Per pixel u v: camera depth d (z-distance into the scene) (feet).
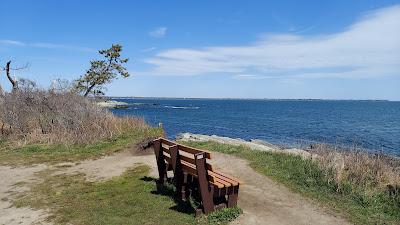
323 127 153.89
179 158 27.09
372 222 23.97
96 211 24.67
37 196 28.71
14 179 34.12
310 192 29.45
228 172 35.73
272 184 31.48
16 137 53.93
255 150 46.42
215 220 23.03
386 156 42.60
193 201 26.40
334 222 23.67
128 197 27.68
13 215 24.64
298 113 295.28
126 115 67.51
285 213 24.90
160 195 28.12
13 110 58.13
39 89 64.08
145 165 39.42
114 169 37.70
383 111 362.74
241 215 24.20
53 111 59.77
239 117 227.40
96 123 58.39
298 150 49.52
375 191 29.66
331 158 37.52
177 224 22.38
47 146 49.57
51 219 23.53
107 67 90.74
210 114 262.47
